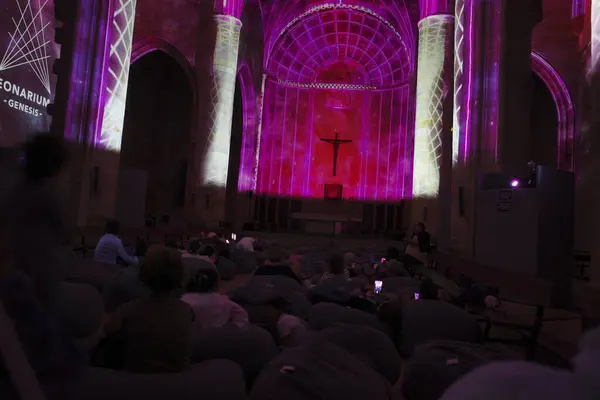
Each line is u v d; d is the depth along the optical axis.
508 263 8.69
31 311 1.54
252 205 28.67
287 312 5.28
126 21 13.60
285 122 32.22
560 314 7.27
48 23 16.50
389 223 30.28
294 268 8.66
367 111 32.22
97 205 12.62
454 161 11.27
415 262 10.91
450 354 3.37
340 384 2.71
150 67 24.81
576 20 18.41
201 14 20.03
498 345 5.34
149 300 2.78
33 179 1.70
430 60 18.41
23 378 0.99
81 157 12.23
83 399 1.80
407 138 28.02
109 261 7.09
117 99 13.32
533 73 20.28
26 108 15.51
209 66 19.86
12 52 14.89
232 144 28.72
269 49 30.17
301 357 2.96
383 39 31.50
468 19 11.09
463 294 5.88
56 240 1.73
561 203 8.41
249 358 3.68
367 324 4.80
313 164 32.06
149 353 2.60
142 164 24.31
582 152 5.87
